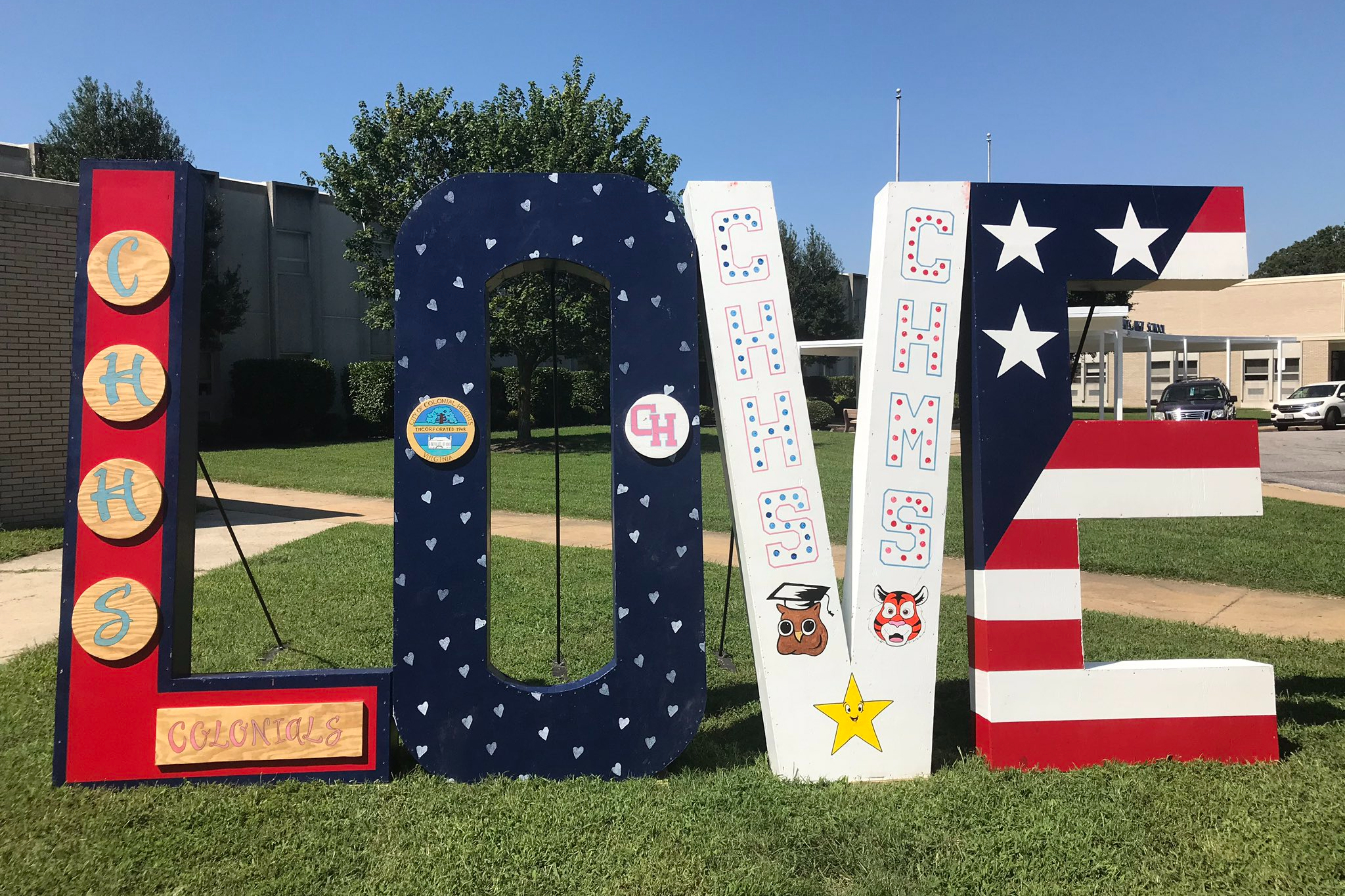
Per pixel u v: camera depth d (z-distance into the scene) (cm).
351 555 843
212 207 2422
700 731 428
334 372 2809
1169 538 932
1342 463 1719
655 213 378
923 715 379
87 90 2572
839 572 829
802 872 288
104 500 361
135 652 359
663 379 377
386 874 285
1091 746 384
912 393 387
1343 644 560
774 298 381
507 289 2072
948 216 390
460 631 366
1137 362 4041
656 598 373
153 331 370
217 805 336
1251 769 373
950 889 278
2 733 406
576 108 2147
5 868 289
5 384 984
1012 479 389
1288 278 3844
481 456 369
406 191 2091
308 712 362
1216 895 275
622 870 288
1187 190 403
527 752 368
